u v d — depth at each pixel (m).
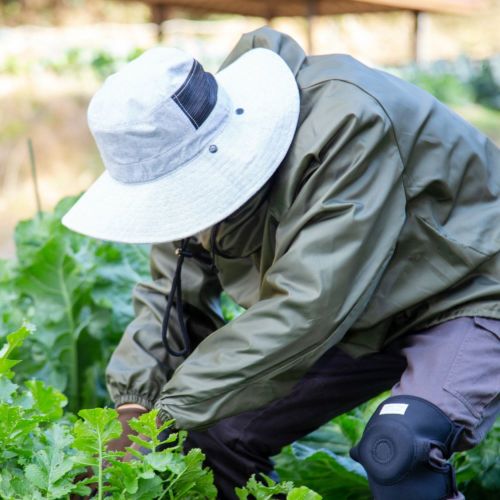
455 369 2.41
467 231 2.49
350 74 2.50
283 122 2.45
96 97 2.46
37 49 19.09
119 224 2.41
